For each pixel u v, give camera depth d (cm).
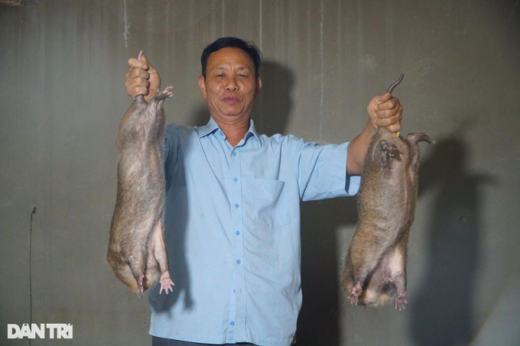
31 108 246
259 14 246
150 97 153
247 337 153
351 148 166
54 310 239
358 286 155
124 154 146
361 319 238
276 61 245
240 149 168
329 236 241
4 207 243
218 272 155
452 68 243
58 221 242
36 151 245
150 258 149
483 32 244
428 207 240
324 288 239
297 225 166
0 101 246
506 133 240
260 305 155
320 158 170
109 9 248
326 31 246
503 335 235
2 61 247
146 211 147
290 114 244
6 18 248
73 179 244
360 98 244
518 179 239
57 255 241
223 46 180
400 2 246
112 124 245
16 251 241
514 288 236
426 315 237
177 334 154
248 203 161
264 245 159
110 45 247
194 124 244
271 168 168
